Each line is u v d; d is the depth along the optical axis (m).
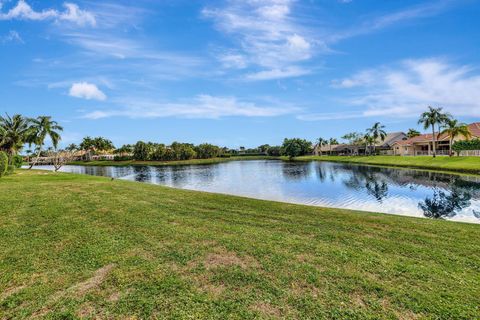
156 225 9.66
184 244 7.82
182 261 6.70
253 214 11.98
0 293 5.37
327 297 5.22
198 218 10.95
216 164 82.56
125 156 110.81
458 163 42.03
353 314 4.72
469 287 5.65
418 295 5.31
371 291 5.45
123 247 7.55
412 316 4.71
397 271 6.29
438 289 5.55
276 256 7.01
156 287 5.51
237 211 12.55
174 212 11.90
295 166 62.06
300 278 5.91
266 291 5.41
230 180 35.91
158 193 17.53
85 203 13.12
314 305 4.96
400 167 49.34
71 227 9.25
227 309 4.82
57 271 6.19
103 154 128.12
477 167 35.81
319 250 7.46
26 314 4.71
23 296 5.23
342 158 81.31
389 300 5.16
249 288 5.51
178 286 5.55
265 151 149.38
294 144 107.88
